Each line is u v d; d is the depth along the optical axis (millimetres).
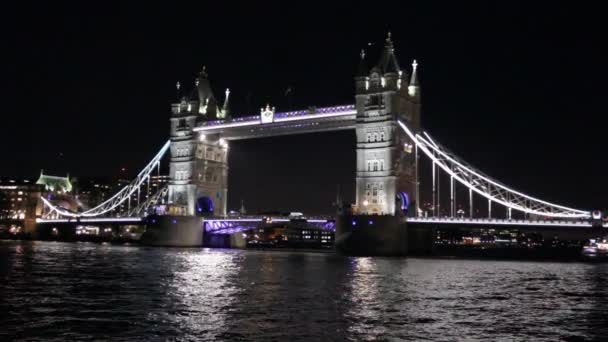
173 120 167375
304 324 39000
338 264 93375
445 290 57531
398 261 105125
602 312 45594
